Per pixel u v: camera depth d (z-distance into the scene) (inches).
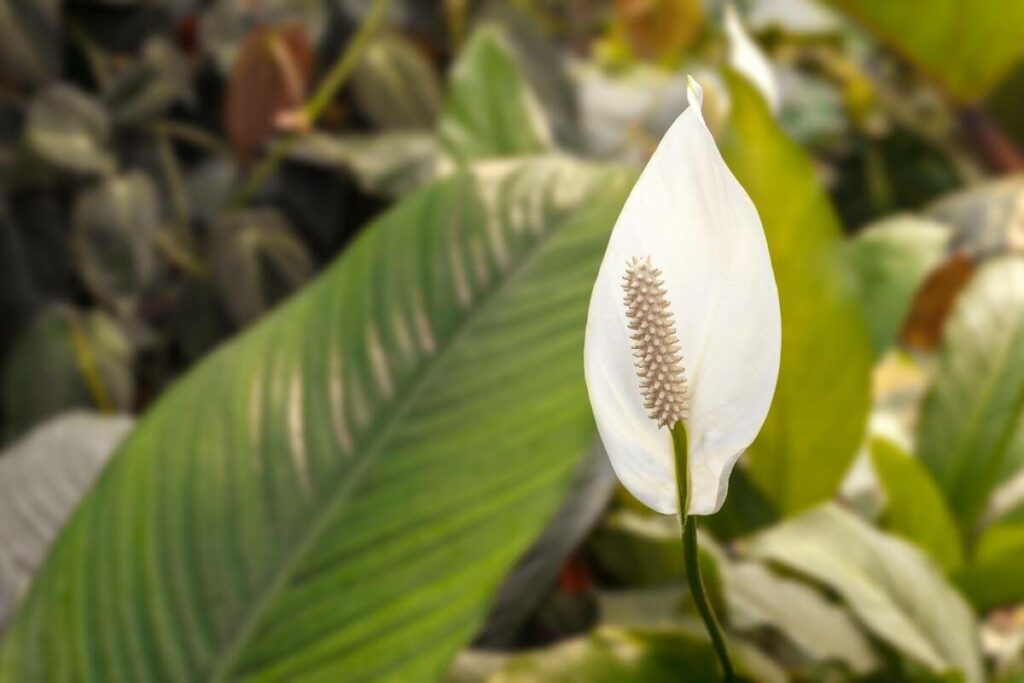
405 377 44.6
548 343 44.0
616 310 30.7
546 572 54.9
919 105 133.6
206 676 41.2
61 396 101.4
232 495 43.3
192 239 119.9
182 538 42.9
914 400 84.5
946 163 134.6
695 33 110.9
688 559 31.5
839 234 55.6
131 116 112.3
